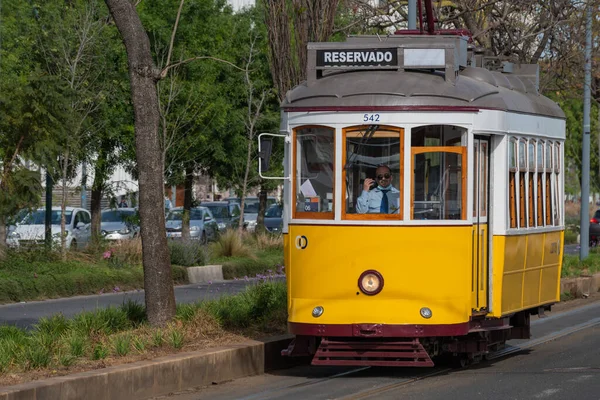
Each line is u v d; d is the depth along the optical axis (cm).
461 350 1488
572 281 2720
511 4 2692
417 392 1308
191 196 4431
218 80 4241
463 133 1411
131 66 1534
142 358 1323
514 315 1692
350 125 1398
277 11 1978
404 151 1389
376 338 1388
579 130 6644
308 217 1418
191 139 4012
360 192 1398
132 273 2908
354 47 1456
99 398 1188
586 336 1919
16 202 2700
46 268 2783
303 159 1427
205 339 1493
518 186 1585
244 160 4291
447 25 2980
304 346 1430
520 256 1595
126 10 1528
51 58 3400
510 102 1565
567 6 2741
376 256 1382
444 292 1389
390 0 2861
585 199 3362
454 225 1398
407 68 1452
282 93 1988
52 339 1367
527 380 1400
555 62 2875
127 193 4072
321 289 1398
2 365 1209
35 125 2722
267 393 1304
